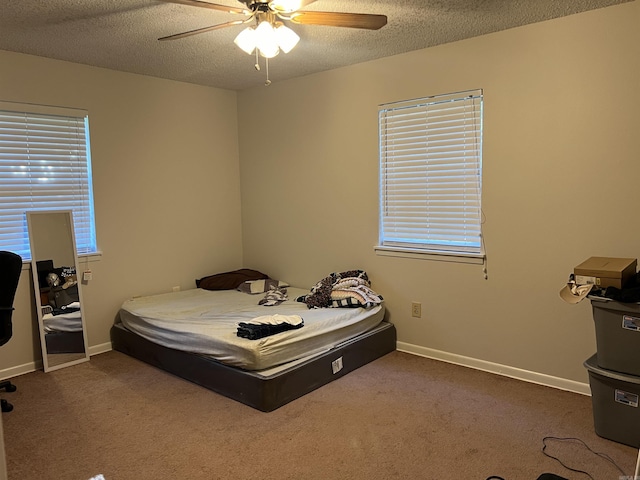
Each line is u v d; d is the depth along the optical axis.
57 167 3.59
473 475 2.10
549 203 2.95
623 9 2.60
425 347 3.63
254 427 2.54
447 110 3.36
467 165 3.31
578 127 2.80
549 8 2.66
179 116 4.30
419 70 3.44
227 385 2.91
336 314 3.37
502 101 3.08
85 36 3.01
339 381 3.14
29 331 3.45
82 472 2.15
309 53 3.47
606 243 2.76
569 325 2.94
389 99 3.62
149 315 3.53
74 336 3.60
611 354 2.30
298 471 2.14
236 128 4.79
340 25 2.33
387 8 2.64
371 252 3.88
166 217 4.27
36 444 2.40
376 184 3.77
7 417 2.70
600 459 2.20
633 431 2.28
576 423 2.54
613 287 2.28
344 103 3.90
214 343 2.94
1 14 2.63
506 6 2.62
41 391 3.06
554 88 2.87
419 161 3.55
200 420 2.63
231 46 3.23
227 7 2.20
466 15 2.76
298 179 4.33
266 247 4.70
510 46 3.01
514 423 2.55
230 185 4.79
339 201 4.04
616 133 2.68
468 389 3.01
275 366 2.85
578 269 2.39
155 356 3.46
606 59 2.67
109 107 3.82
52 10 2.58
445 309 3.49
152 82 4.09
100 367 3.49
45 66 3.46
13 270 2.77
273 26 2.32
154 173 4.16
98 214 3.81
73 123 3.65
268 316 3.08
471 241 3.36
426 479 2.08
